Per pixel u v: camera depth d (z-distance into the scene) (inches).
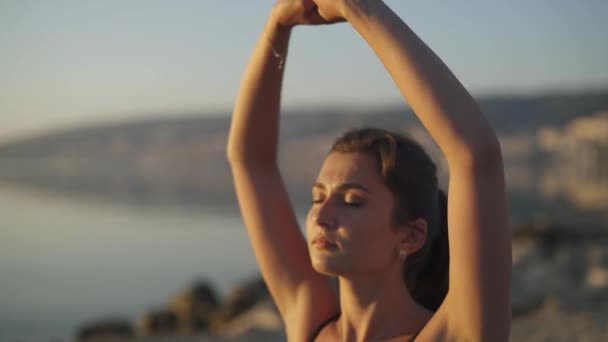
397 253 73.8
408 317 73.7
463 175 64.5
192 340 398.6
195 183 5201.8
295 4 75.5
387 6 68.1
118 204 3046.3
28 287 1144.8
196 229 2085.4
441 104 64.1
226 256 1565.0
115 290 1139.3
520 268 519.2
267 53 81.0
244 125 85.7
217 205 2962.6
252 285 656.4
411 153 73.3
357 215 71.8
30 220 2313.0
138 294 1110.4
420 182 72.9
